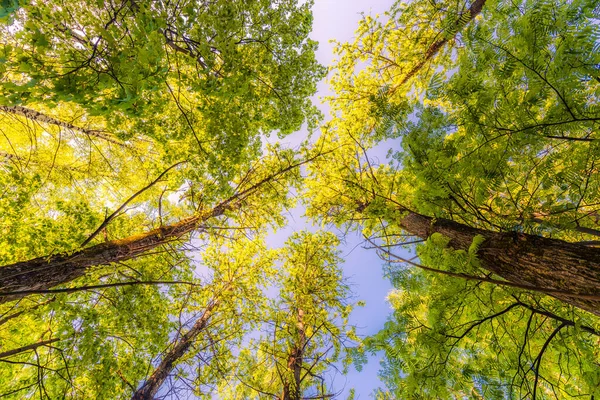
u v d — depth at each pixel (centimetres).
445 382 266
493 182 240
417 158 290
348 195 500
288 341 566
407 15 563
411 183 364
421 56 602
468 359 322
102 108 189
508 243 242
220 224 537
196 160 387
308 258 725
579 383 258
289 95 438
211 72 266
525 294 270
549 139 214
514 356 283
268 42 358
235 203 541
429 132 286
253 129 448
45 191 512
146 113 285
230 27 255
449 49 557
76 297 395
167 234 460
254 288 644
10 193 319
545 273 215
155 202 630
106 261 366
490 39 198
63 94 171
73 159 595
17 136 557
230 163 388
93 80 181
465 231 296
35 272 306
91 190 607
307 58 419
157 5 220
